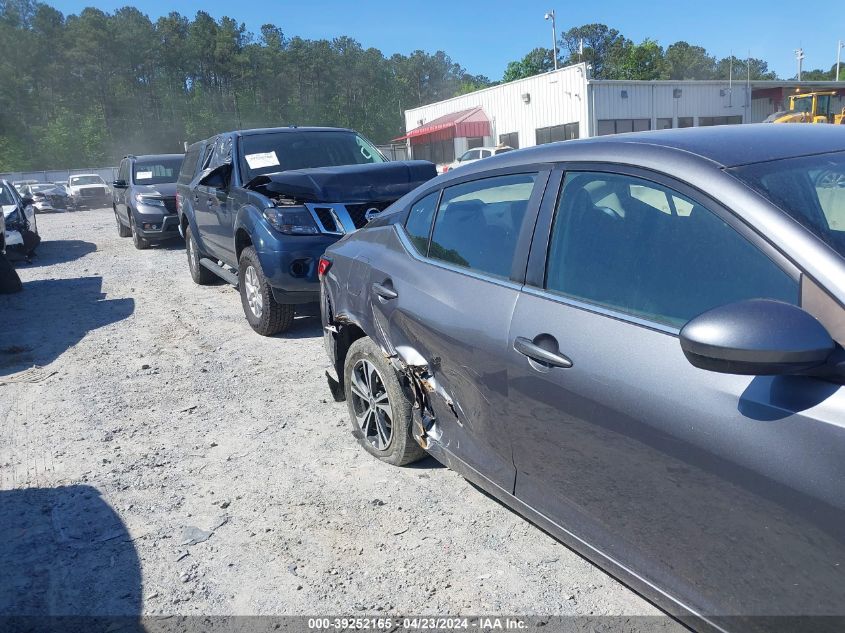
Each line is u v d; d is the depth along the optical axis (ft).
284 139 26.00
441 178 11.73
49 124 282.15
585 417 7.76
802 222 6.45
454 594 9.56
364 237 13.55
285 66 350.64
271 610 9.46
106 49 316.40
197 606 9.63
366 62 368.68
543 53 277.44
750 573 6.32
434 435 11.46
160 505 12.39
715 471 6.42
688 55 314.96
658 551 7.25
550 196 9.02
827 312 5.94
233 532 11.41
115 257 45.29
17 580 10.37
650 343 7.19
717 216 7.03
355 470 13.26
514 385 8.80
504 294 9.21
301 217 20.79
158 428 15.92
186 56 333.42
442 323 10.15
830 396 5.79
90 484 13.32
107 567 10.61
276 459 13.96
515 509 9.48
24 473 13.97
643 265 7.64
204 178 24.53
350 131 27.63
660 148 7.97
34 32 317.63
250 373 19.38
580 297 8.23
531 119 107.86
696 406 6.59
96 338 24.31
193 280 34.01
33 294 33.30
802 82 116.16
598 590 9.46
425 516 11.54
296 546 10.92
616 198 8.19
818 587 5.80
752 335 5.56
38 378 20.16
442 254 10.93
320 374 18.86
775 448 5.95
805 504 5.75
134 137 308.60
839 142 8.00
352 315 13.05
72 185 112.06
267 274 20.83
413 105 439.63
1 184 45.16
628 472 7.38
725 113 110.93
